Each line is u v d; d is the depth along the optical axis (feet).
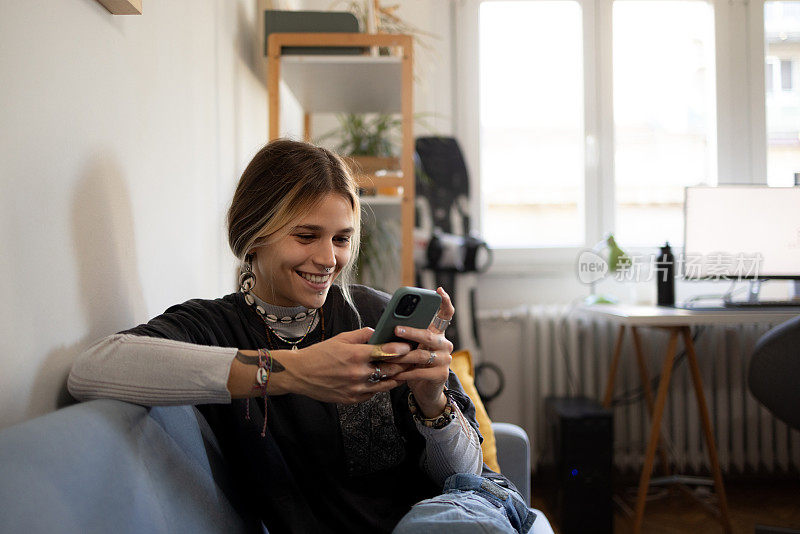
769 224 8.54
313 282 3.02
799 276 8.49
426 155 9.82
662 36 10.32
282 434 3.05
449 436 3.01
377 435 3.24
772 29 10.26
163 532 2.10
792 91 10.28
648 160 10.35
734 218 8.58
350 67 6.12
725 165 10.22
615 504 8.73
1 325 2.14
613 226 10.30
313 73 6.33
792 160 10.25
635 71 10.36
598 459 7.54
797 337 5.84
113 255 3.08
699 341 9.44
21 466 1.66
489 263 9.37
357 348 2.49
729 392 9.52
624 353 9.56
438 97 10.23
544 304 10.22
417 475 3.35
